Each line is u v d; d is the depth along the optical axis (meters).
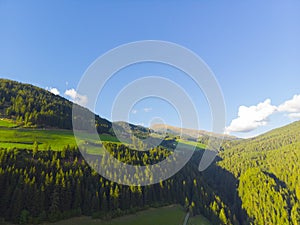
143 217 68.56
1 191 54.38
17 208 52.88
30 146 77.19
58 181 61.22
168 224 67.56
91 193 65.06
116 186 69.38
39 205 55.94
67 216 58.78
